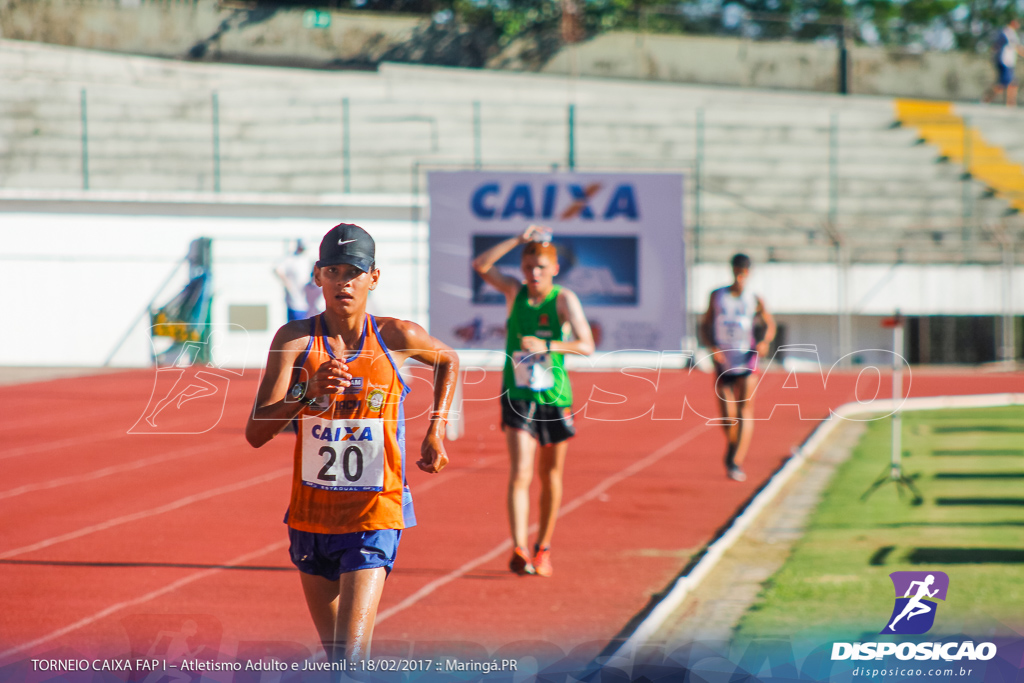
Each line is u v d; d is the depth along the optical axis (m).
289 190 51.03
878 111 61.09
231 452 20.14
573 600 10.26
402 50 62.69
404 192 50.94
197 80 60.78
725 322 17.09
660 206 25.20
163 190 51.28
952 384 35.47
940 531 12.79
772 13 86.56
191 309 40.50
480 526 13.67
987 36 89.81
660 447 20.88
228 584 10.81
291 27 62.16
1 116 52.28
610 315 25.45
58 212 41.25
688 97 61.97
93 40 61.16
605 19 67.94
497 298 25.38
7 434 22.47
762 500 14.70
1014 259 44.62
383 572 6.71
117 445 21.02
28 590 10.54
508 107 53.91
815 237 47.75
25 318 41.06
